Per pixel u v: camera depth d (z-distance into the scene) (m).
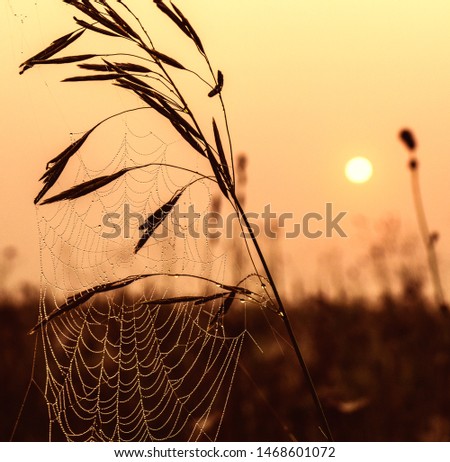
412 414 5.40
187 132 3.06
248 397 5.51
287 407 5.43
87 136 3.18
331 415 5.42
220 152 3.09
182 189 3.15
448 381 5.60
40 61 3.17
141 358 5.68
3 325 5.84
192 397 5.52
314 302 6.45
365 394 5.55
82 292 3.03
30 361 5.62
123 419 5.35
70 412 5.36
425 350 5.91
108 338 5.70
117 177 3.14
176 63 3.15
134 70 3.13
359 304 6.63
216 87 3.14
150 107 3.08
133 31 3.15
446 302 5.09
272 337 6.06
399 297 6.53
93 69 3.12
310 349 6.05
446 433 5.23
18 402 5.38
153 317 5.21
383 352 5.95
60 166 3.15
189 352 5.72
